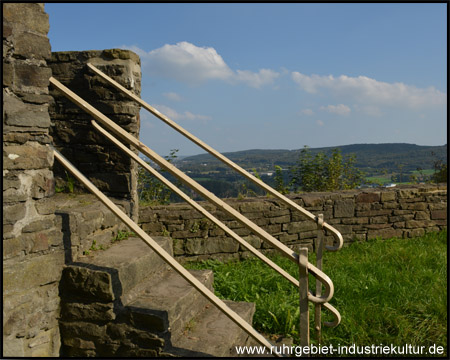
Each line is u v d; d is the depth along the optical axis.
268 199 4.84
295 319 2.86
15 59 2.14
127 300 2.40
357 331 2.71
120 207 3.51
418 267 3.97
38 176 2.26
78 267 2.38
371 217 5.14
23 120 2.15
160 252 2.15
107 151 3.66
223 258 4.48
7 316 2.07
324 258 4.49
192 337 2.36
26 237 2.18
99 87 3.62
